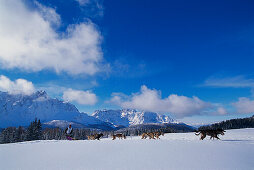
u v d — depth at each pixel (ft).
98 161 17.26
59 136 261.24
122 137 74.13
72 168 15.03
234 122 438.81
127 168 14.43
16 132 196.24
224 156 18.44
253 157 17.98
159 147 24.99
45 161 18.01
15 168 15.61
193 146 25.64
